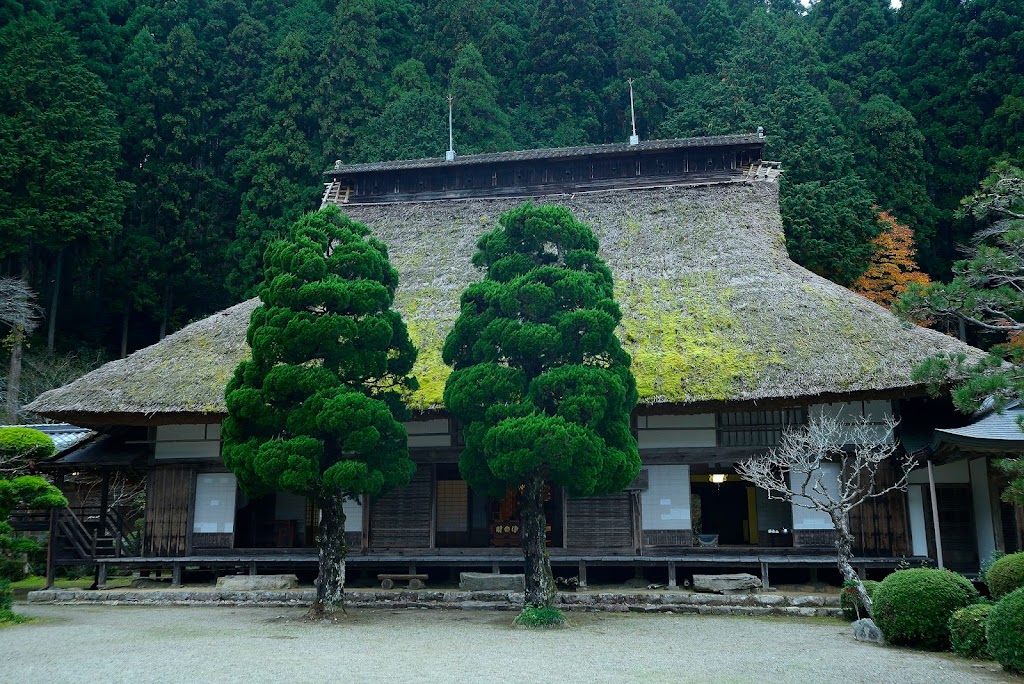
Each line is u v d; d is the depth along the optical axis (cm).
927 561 1411
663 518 1523
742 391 1391
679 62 4072
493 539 1691
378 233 2192
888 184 3138
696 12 4366
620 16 4156
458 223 2166
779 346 1480
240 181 3628
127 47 3903
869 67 3688
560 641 1013
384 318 1252
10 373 2988
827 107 3186
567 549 1540
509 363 1217
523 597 1371
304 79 3688
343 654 911
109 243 3375
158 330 3703
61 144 3222
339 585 1241
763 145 2236
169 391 1573
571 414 1114
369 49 3788
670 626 1158
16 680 764
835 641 1019
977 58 3409
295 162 3453
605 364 1214
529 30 4084
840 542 1247
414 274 1958
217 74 3881
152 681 753
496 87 3800
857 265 2733
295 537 1853
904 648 962
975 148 3166
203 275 3484
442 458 1603
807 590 1408
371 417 1166
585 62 3878
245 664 845
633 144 2344
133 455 1706
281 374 1170
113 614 1344
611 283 1269
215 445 1689
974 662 863
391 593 1420
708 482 1919
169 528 1664
